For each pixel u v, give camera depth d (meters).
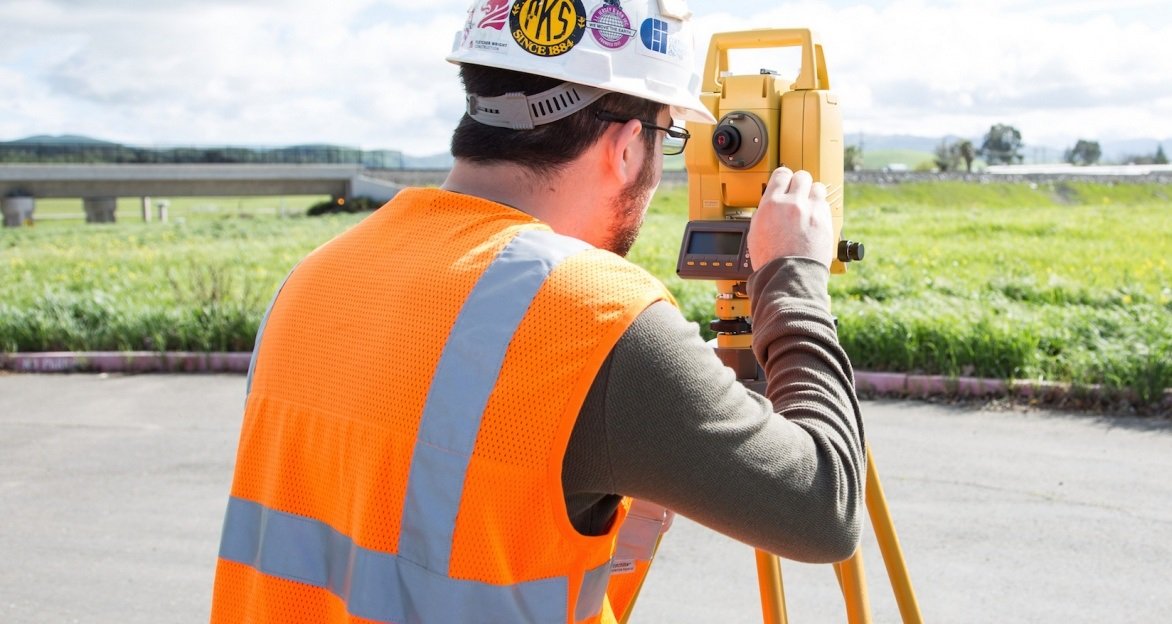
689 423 1.06
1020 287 11.88
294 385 1.23
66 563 4.51
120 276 16.62
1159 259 16.41
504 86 1.19
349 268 1.23
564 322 1.06
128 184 58.06
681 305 9.72
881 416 6.66
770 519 1.09
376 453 1.11
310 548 1.19
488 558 1.06
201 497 5.41
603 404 1.06
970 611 3.84
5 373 9.06
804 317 1.23
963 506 4.92
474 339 1.08
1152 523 4.63
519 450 1.05
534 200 1.22
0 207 55.38
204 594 4.18
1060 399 6.79
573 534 1.08
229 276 14.05
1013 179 50.47
